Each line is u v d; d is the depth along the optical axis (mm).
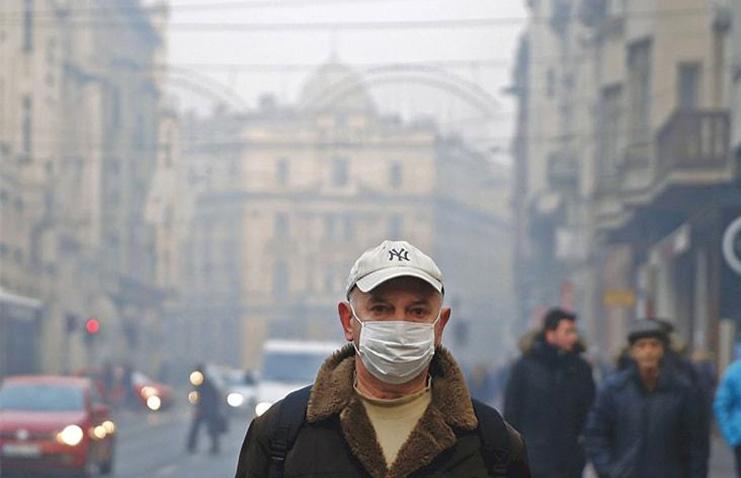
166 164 120250
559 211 91312
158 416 78562
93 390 36031
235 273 189750
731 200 39594
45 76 85438
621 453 14781
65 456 33156
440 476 6805
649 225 60000
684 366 15312
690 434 14711
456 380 6891
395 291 6793
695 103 56281
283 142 189125
